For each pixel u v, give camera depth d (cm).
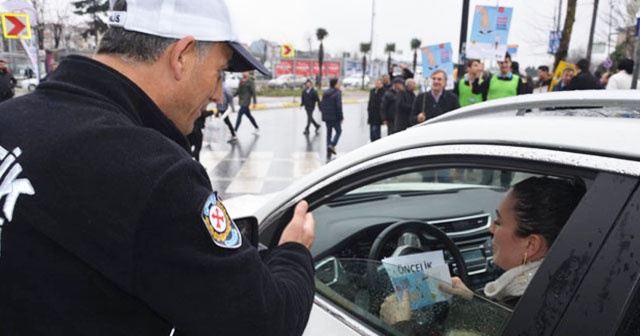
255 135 1259
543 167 102
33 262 81
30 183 81
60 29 2312
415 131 138
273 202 183
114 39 97
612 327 81
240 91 1270
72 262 82
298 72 4569
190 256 81
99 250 79
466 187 187
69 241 80
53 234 80
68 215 80
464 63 907
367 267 164
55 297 82
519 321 96
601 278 85
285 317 93
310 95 1299
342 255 172
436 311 142
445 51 705
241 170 826
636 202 85
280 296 93
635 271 81
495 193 179
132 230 79
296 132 1339
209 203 86
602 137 96
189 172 85
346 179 155
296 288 101
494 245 137
